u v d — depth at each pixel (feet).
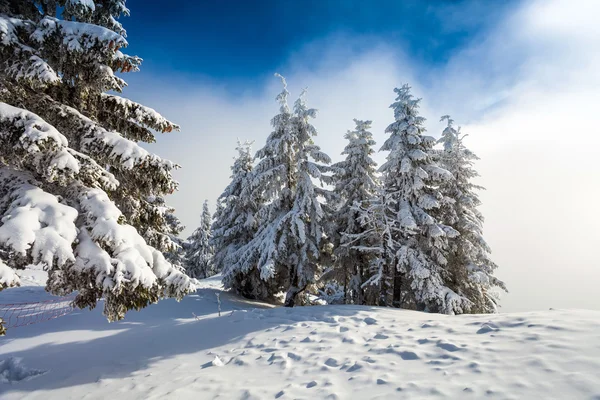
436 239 46.88
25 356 23.72
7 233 13.44
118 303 16.75
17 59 16.53
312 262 54.65
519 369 13.55
